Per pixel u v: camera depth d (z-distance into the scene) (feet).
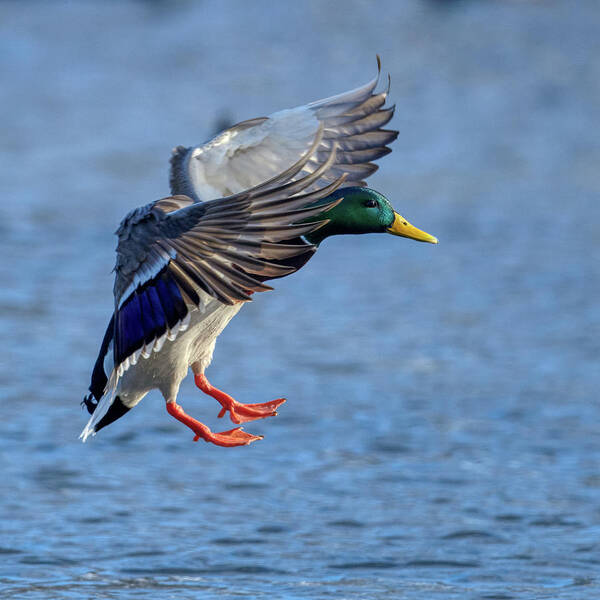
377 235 77.51
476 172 96.22
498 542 33.71
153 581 30.91
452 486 38.11
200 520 35.22
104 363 22.29
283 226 17.34
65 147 104.17
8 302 59.52
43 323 56.24
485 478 38.75
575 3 181.27
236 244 17.51
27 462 39.52
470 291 63.62
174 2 186.70
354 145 22.50
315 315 59.00
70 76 140.05
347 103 22.70
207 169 22.41
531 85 133.39
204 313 21.20
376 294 63.10
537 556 32.81
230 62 148.15
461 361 51.60
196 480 38.55
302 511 36.06
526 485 38.19
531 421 44.16
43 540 33.47
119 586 30.50
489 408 45.60
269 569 31.78
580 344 54.08
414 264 69.77
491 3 180.24
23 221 77.92
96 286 63.57
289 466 39.93
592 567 32.09
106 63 148.77
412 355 52.54
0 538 33.47
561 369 50.49
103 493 37.22
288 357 51.96
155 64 147.84
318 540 33.86
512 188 90.58
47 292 61.93
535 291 63.41
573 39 158.40
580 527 34.83
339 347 53.52
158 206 18.57
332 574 31.50
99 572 31.42
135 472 39.11
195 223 17.80
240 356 51.98
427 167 97.96
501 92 130.21
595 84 133.59
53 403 45.39
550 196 87.97
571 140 108.37
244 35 165.17
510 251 72.33
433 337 55.31
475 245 74.02
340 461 40.29
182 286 17.92
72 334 54.70
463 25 168.14
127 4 189.67
